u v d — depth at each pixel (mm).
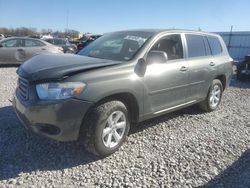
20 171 3719
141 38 4977
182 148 4648
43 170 3773
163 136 5086
